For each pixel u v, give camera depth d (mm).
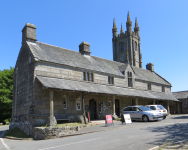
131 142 10422
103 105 27141
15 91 25797
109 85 28453
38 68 20688
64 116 21328
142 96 29406
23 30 24891
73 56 27156
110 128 17125
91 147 9977
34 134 17047
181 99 41188
